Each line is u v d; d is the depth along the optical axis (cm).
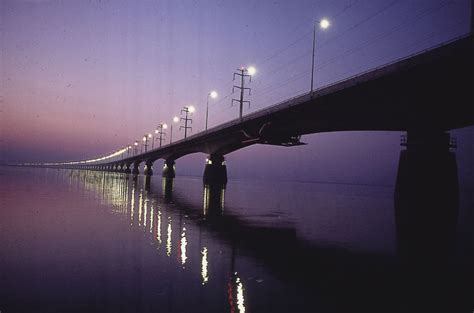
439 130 3042
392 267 1103
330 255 1245
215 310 701
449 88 2598
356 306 759
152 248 1215
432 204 2933
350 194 8400
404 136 3338
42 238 1303
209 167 7106
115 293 770
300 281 916
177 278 893
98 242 1271
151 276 900
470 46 2245
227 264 1055
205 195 4328
